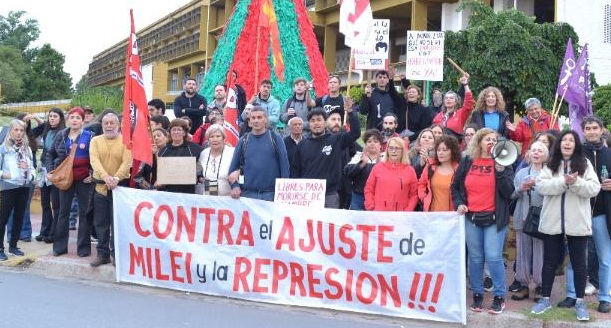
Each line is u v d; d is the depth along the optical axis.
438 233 6.90
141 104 8.51
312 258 7.36
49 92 60.16
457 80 19.75
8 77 55.25
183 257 7.93
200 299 7.57
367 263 7.15
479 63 19.23
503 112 8.92
